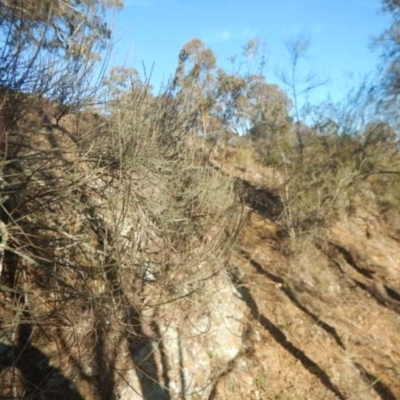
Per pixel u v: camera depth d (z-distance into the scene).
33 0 4.76
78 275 4.70
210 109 6.95
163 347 5.29
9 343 4.48
